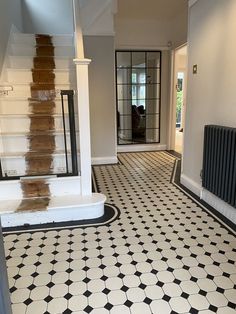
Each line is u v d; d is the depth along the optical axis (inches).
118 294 64.3
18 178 105.3
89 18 169.6
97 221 102.0
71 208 100.8
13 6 172.2
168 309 59.7
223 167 98.5
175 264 75.1
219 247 83.0
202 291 64.8
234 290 65.1
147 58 220.4
